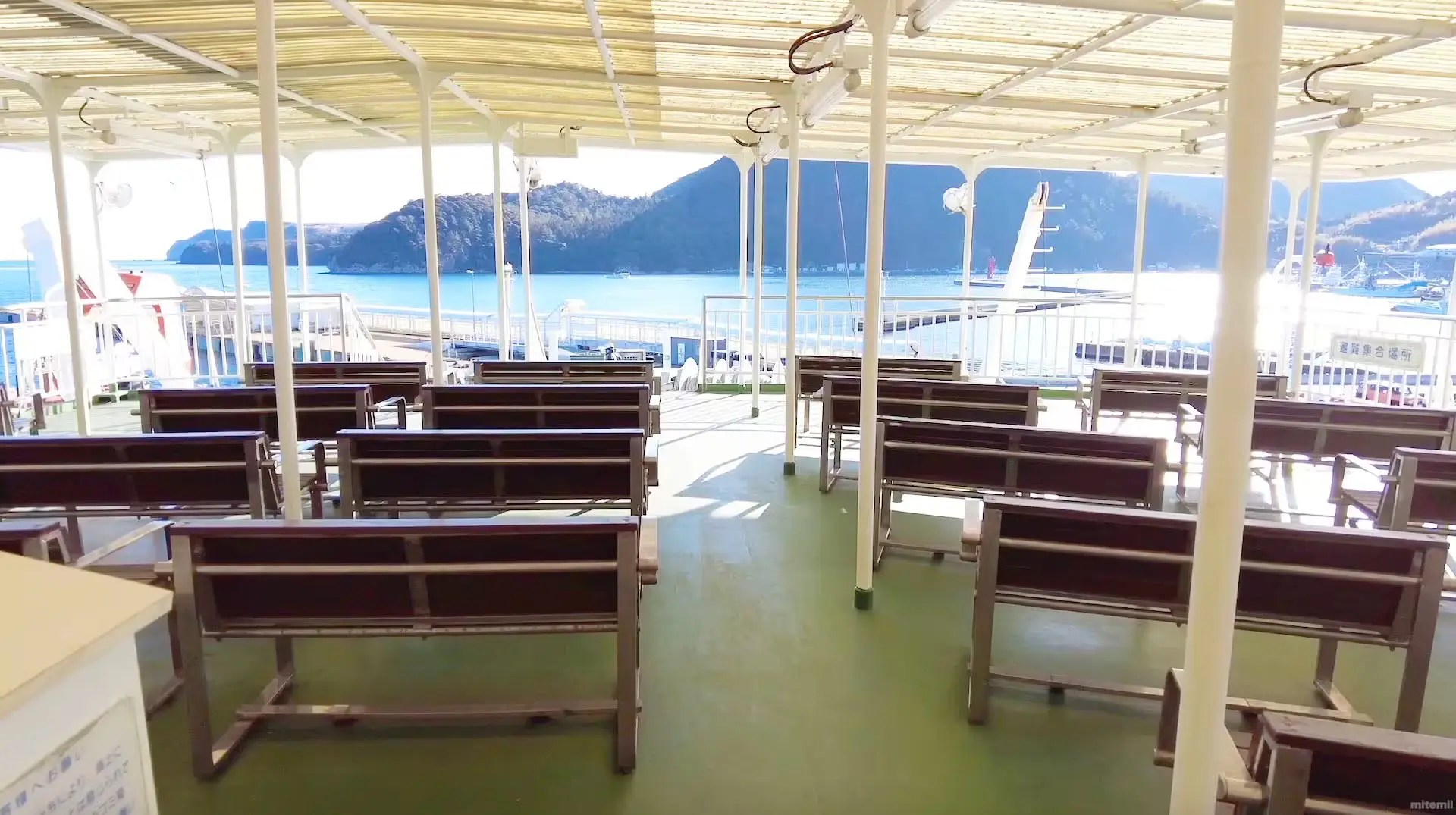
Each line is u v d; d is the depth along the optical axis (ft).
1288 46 13.79
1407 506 10.39
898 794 7.41
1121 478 10.84
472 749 7.98
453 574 7.01
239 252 25.07
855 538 14.10
